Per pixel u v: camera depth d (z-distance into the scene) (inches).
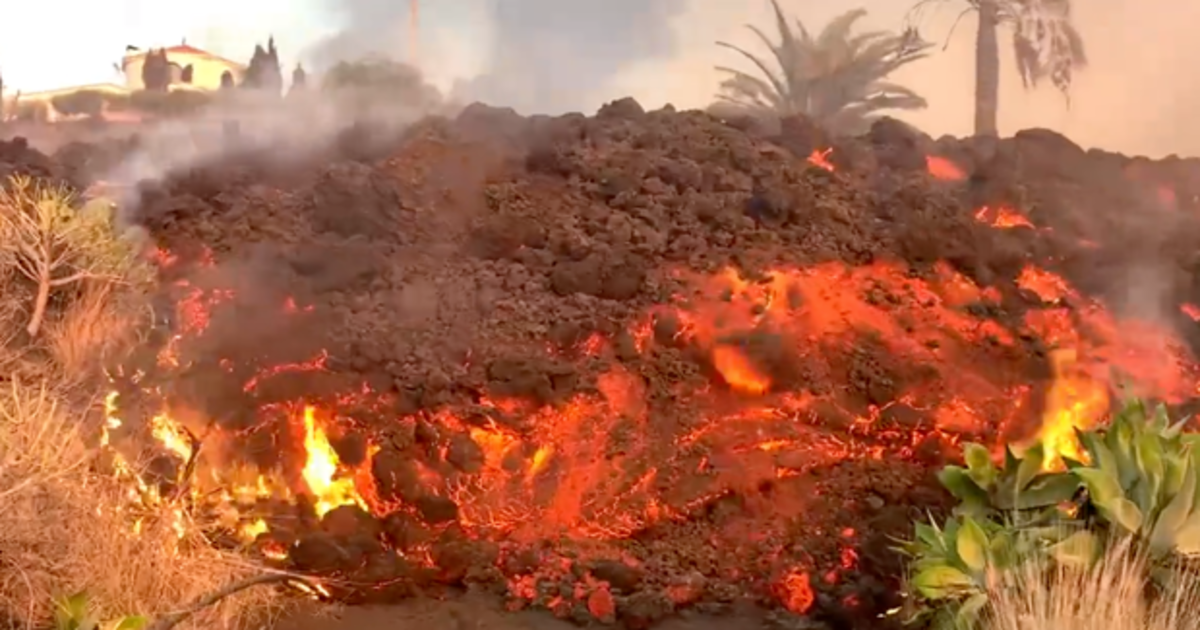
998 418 238.1
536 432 224.4
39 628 161.5
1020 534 165.2
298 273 267.0
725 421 231.9
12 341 244.7
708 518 216.4
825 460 225.5
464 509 213.6
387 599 194.4
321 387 226.4
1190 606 155.4
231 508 209.0
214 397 225.9
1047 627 149.8
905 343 253.0
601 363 239.6
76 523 169.0
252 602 179.6
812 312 259.1
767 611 196.4
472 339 243.1
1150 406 244.7
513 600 195.2
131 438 212.1
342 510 206.5
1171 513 161.3
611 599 192.2
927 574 162.1
